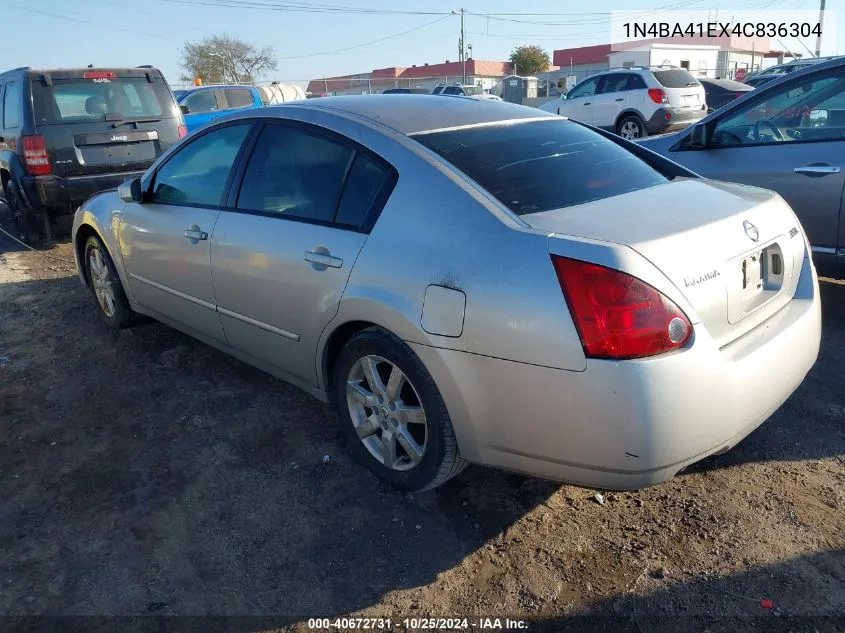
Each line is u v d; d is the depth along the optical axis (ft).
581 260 7.47
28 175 24.31
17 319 17.56
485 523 9.31
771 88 15.96
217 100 47.26
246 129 11.91
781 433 11.14
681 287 7.59
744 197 9.86
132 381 13.74
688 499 9.63
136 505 9.87
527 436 8.01
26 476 10.66
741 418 7.98
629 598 7.96
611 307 7.28
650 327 7.29
